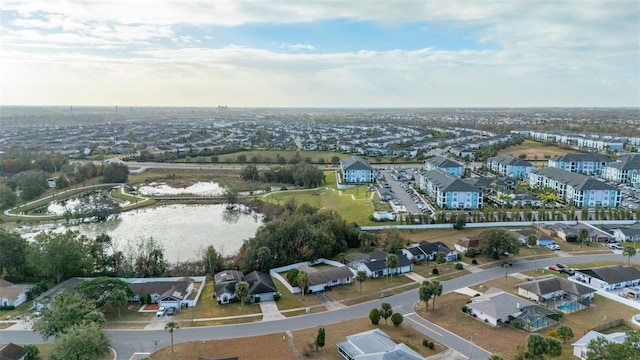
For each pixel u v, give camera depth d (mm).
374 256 123875
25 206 195125
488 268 119000
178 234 159000
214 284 110062
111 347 79188
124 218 180750
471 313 92188
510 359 73875
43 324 79938
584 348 72812
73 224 171500
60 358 66812
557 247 133375
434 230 151250
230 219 179750
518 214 158375
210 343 80625
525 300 93812
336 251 134250
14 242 112562
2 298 97188
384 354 70125
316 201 196625
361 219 163250
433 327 86562
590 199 183000
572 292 97062
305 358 74938
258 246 122938
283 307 96812
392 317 86375
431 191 197625
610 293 100750
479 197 180250
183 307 97125
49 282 108750
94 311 82438
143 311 95000
